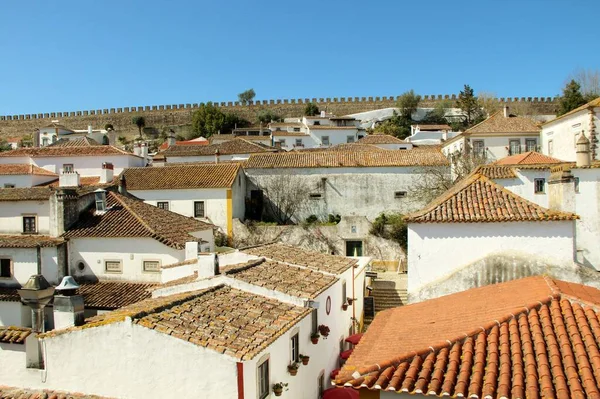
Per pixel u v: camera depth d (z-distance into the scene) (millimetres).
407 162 40844
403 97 90562
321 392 18203
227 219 38750
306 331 16406
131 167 46500
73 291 12680
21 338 12406
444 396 8422
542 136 44812
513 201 16109
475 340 9609
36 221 27016
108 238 25547
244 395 11086
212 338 11617
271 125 82375
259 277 17016
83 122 102938
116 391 11523
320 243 37219
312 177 41750
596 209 30125
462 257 15406
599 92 76000
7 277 25516
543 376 8273
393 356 9547
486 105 88438
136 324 11430
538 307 10391
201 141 78438
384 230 37156
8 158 48594
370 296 29734
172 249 24984
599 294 12562
